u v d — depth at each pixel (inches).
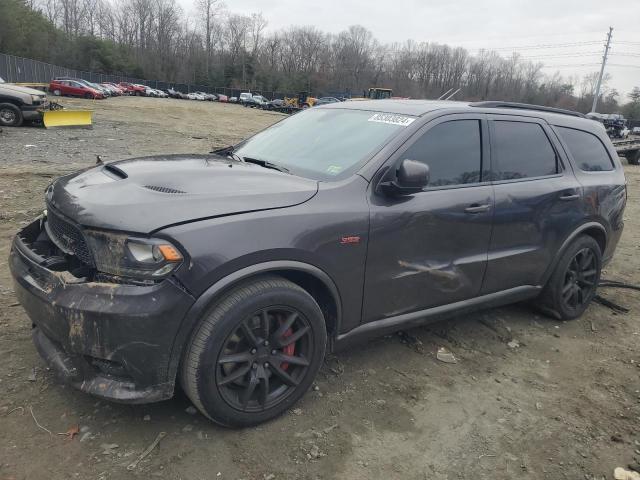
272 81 3875.5
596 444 120.5
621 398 140.0
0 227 236.4
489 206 147.5
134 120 974.4
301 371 119.1
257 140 167.5
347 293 124.0
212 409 107.3
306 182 123.5
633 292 223.0
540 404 134.5
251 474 102.0
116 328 97.2
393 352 153.0
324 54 4136.3
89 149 517.7
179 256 98.8
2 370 126.4
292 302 112.3
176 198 105.5
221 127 994.7
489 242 150.6
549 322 184.9
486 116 154.3
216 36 4180.6
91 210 104.4
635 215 397.7
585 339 174.6
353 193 123.5
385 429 119.2
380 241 125.9
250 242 105.2
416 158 135.3
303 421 118.8
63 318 99.9
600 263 189.8
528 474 109.7
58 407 115.5
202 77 3934.5
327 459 108.1
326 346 125.4
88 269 105.6
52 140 564.7
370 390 133.0
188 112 1412.4
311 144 146.8
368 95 1744.6
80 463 100.7
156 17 4158.5
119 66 3599.9
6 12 2566.4
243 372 109.8
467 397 134.6
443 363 149.9
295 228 111.5
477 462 111.9
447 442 117.1
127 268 99.0
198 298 100.8
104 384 102.9
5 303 160.9
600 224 184.2
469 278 148.3
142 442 107.5
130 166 127.5
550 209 165.0
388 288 131.3
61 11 4097.0
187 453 105.6
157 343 99.0
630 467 113.7
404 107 149.6
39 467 99.0
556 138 173.8
